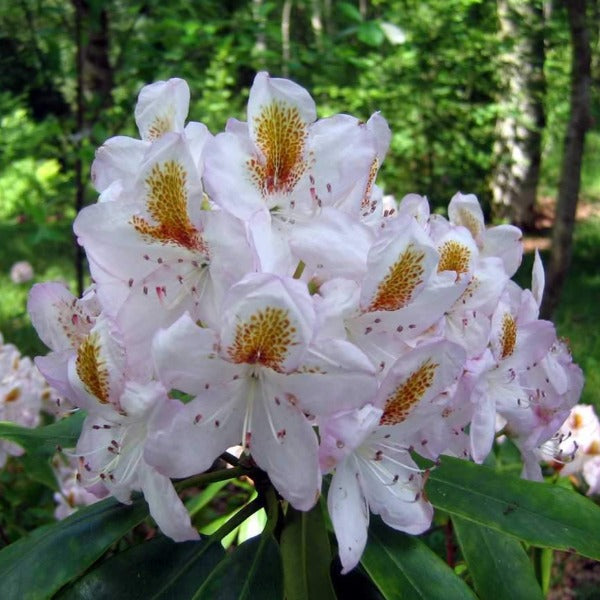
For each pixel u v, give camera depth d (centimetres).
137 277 28
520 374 34
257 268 26
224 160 28
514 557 34
